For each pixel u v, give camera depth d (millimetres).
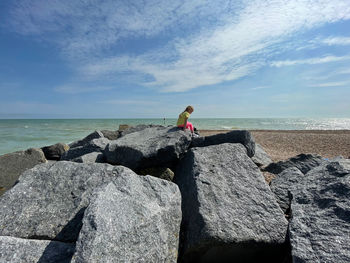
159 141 5500
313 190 3264
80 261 1989
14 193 3424
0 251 2402
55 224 3002
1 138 22734
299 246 2455
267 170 6883
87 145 7789
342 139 17906
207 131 32594
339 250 2271
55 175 3828
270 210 3525
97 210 2428
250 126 53500
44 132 31328
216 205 3443
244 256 3072
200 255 3047
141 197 2992
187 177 4375
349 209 2664
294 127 49781
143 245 2408
